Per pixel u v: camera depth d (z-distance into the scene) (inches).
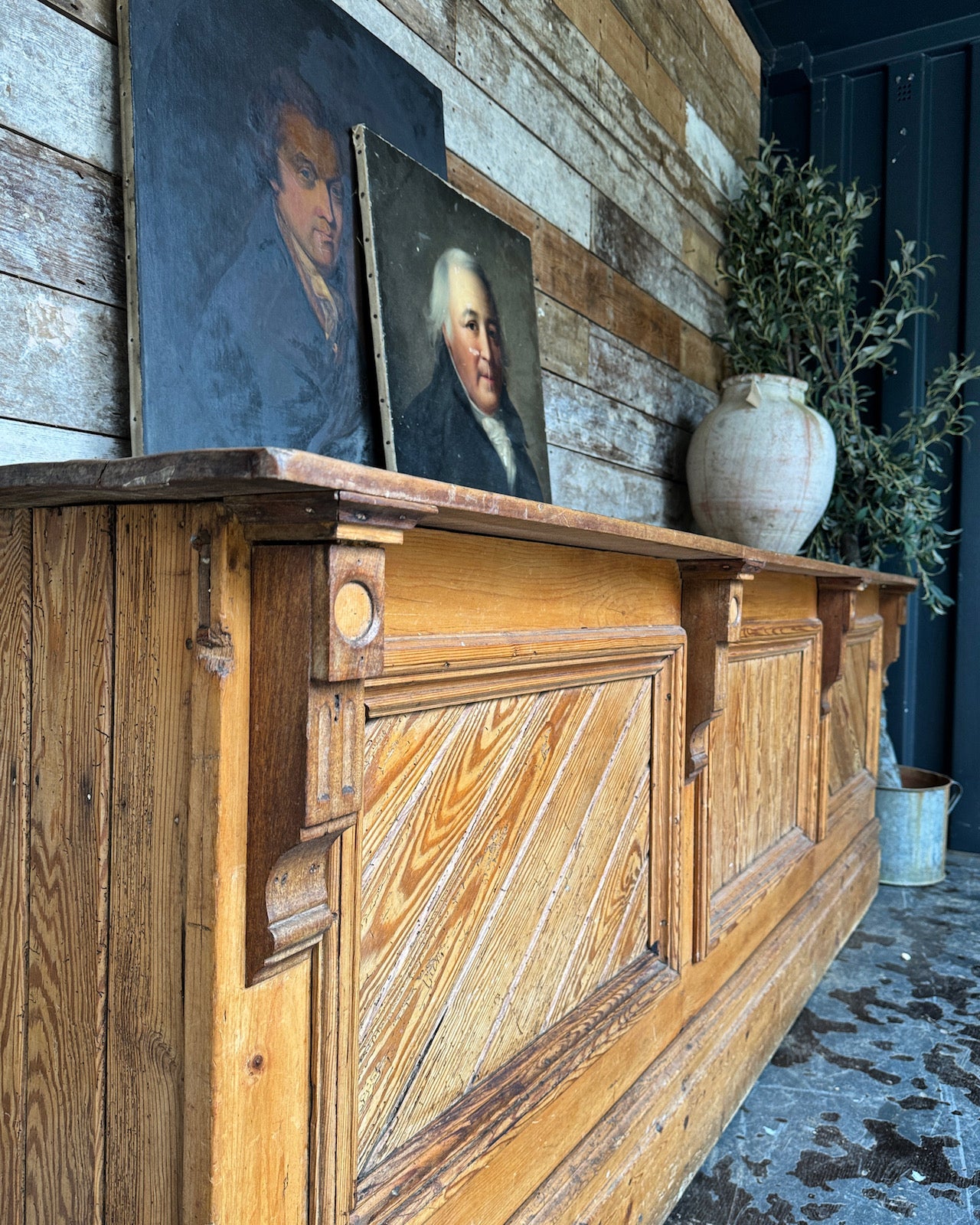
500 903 38.4
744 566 54.4
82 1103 26.7
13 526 28.6
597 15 83.2
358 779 25.7
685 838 56.8
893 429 136.8
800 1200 53.7
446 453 52.1
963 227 132.6
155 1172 24.9
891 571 138.4
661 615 54.2
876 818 119.9
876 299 138.6
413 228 51.9
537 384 65.6
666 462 101.7
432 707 33.4
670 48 101.3
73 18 36.1
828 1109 64.2
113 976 26.0
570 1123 42.8
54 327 35.5
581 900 45.4
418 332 51.2
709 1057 58.2
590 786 46.1
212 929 23.5
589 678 44.9
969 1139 60.6
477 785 36.6
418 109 54.7
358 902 28.8
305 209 44.7
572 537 37.0
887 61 135.7
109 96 37.6
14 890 28.7
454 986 35.4
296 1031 26.5
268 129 42.8
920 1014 79.8
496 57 66.2
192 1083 23.9
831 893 91.2
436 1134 33.6
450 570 33.6
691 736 56.5
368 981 30.7
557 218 75.6
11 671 28.6
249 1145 24.7
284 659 23.9
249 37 42.1
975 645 132.6
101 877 26.3
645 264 94.9
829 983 86.6
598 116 83.5
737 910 65.1
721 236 119.3
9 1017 28.9
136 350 36.0
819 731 89.8
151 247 36.5
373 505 22.7
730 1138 60.2
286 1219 26.3
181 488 21.6
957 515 134.8
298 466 19.6
